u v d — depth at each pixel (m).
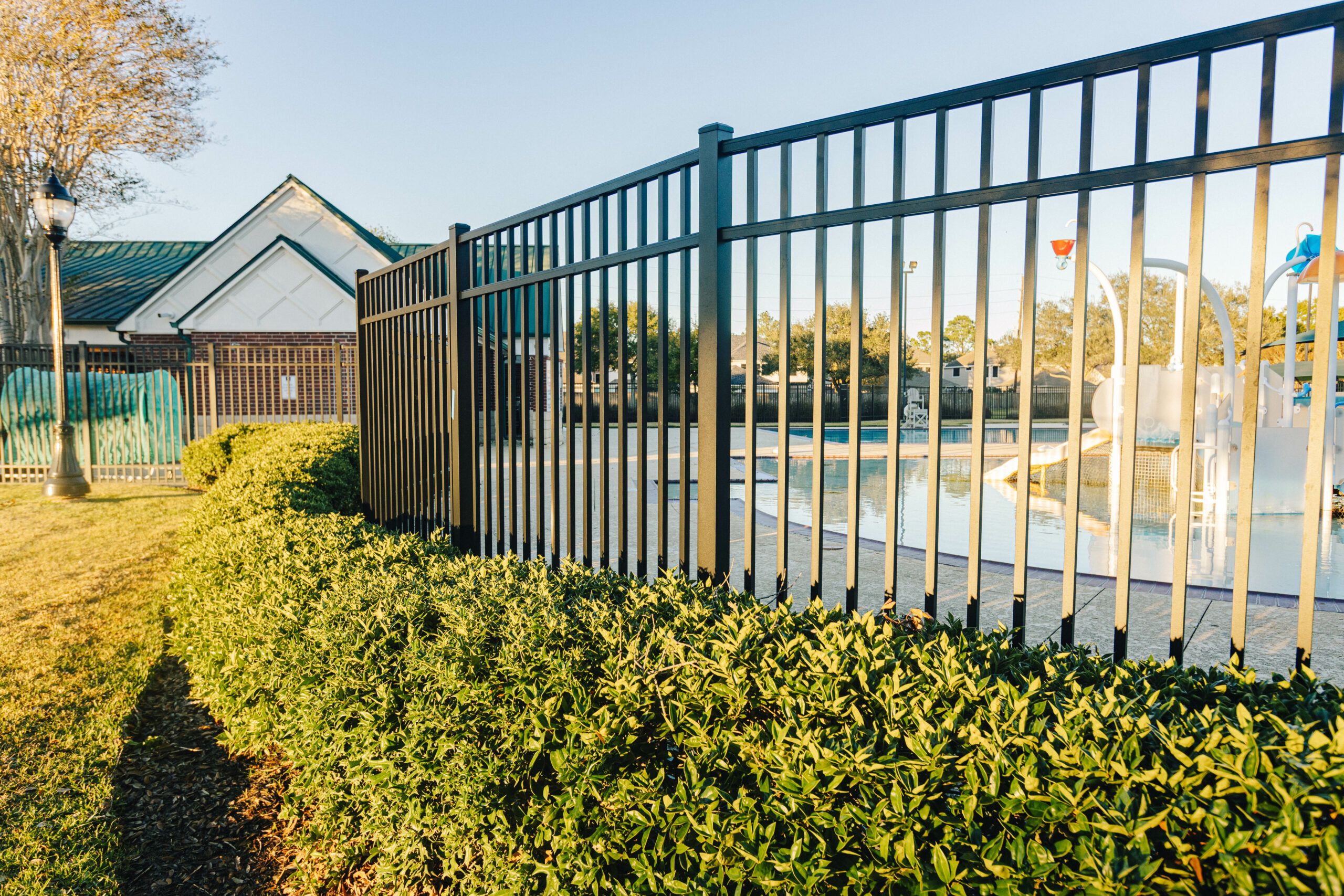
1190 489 1.64
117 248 27.72
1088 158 1.75
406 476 5.00
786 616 2.10
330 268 21.56
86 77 18.86
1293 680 1.55
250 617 2.97
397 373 5.14
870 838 1.22
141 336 20.80
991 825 1.24
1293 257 7.47
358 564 3.24
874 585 5.34
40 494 10.70
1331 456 6.27
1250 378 1.55
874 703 1.56
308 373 19.17
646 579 2.72
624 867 1.62
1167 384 7.91
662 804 1.51
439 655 2.09
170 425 12.80
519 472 12.84
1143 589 5.04
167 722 3.56
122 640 4.42
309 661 2.43
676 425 25.19
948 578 5.48
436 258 4.41
